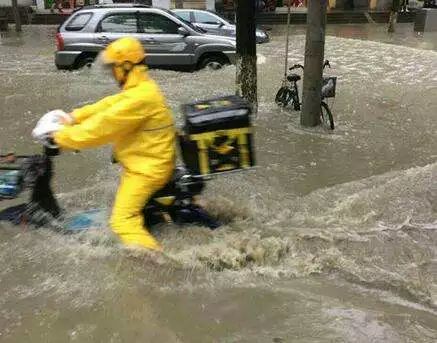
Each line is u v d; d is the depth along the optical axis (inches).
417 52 694.5
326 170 271.3
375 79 512.4
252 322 145.6
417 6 1408.7
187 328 142.6
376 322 146.7
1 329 140.7
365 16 1246.9
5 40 795.4
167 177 171.8
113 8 523.8
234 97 182.5
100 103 169.9
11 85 462.0
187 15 658.8
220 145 167.8
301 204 223.0
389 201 226.4
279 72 535.5
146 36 521.0
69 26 521.7
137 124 164.2
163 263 169.0
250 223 200.8
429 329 144.4
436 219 212.1
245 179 251.4
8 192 182.5
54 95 426.9
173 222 182.2
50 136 167.2
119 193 173.5
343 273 171.6
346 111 392.2
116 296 154.9
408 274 171.9
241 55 363.9
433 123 362.6
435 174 257.9
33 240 179.9
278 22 1159.6
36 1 1137.4
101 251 173.6
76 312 147.9
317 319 147.4
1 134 325.4
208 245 178.2
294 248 183.5
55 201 189.8
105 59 165.2
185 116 169.2
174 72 525.7
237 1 355.3
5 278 162.6
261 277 168.1
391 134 336.5
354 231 198.2
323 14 326.3
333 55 663.8
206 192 230.8
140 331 141.0
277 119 365.4
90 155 284.8
